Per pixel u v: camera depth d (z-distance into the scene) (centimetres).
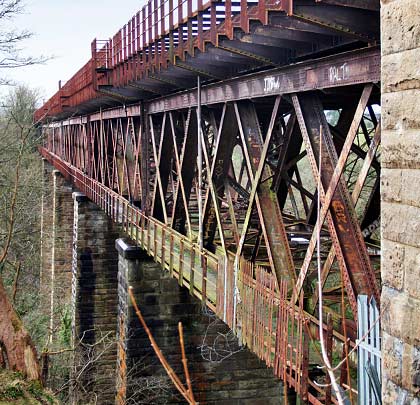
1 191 2530
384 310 572
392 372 562
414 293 537
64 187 4709
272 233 1166
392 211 561
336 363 912
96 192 2966
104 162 3177
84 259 3297
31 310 2948
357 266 857
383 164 570
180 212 1886
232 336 2067
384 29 562
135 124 2528
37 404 902
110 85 2348
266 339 989
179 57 1423
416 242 533
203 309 2067
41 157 5606
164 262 1677
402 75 541
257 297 1009
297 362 833
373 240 1331
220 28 1128
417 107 526
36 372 1002
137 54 1891
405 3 535
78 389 1883
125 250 2042
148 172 2205
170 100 1875
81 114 4031
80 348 2709
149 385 2011
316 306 1072
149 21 1714
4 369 979
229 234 1936
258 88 1185
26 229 3278
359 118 840
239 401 2055
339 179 868
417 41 524
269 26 957
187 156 1727
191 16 1297
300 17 771
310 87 973
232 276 1148
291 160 1212
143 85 1973
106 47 2422
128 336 2033
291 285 1135
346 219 881
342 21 786
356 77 844
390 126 559
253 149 1263
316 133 986
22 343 1005
